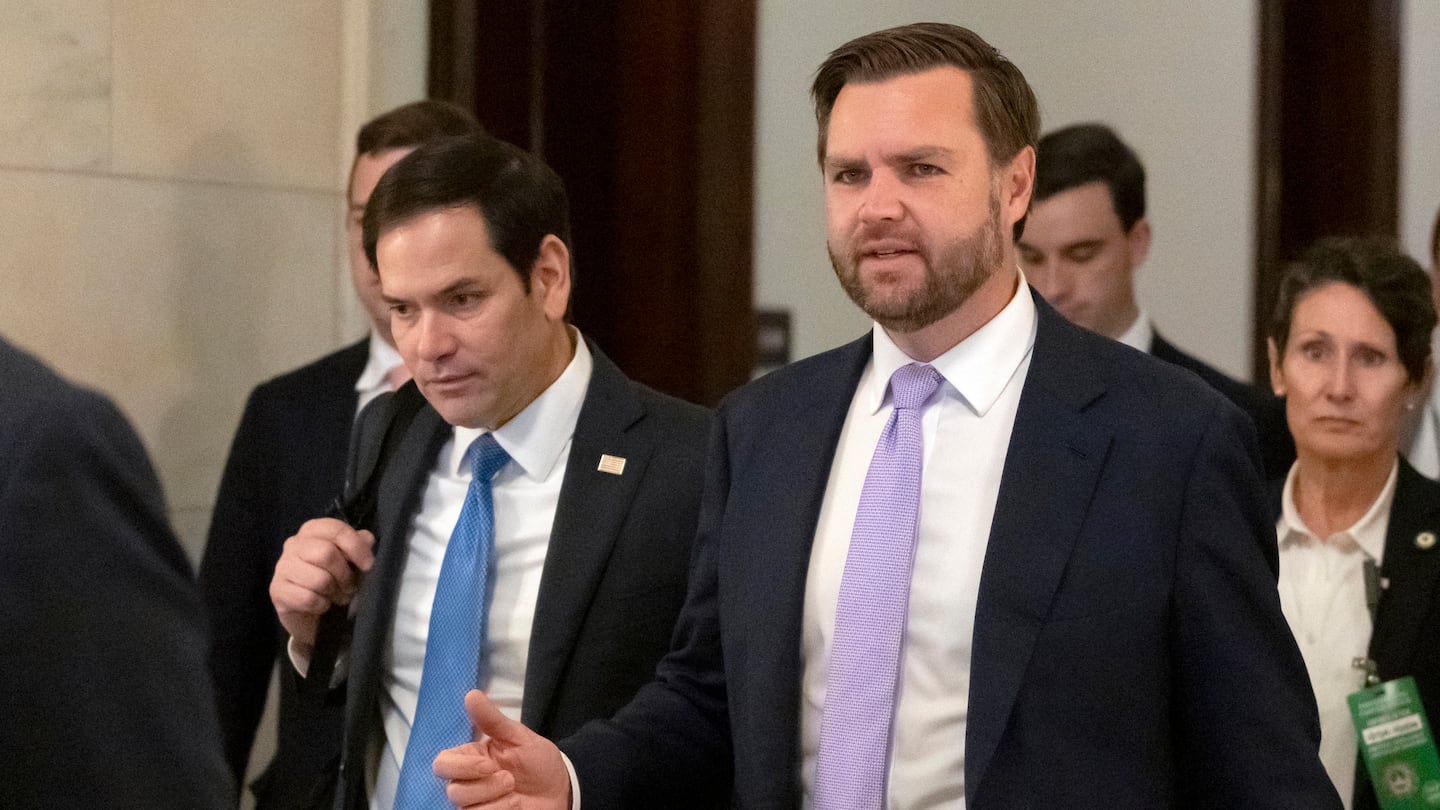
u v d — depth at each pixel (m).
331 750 7.05
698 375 10.56
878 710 5.09
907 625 5.15
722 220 10.53
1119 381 5.25
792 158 10.38
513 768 5.21
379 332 8.02
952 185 5.11
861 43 5.33
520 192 6.09
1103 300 8.82
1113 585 4.92
